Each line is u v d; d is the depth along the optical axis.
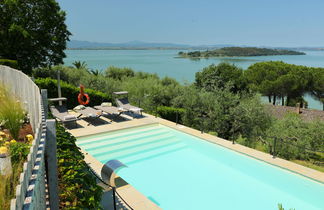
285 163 7.20
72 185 3.41
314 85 33.19
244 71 38.06
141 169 7.52
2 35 19.48
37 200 2.06
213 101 16.75
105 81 20.30
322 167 10.70
